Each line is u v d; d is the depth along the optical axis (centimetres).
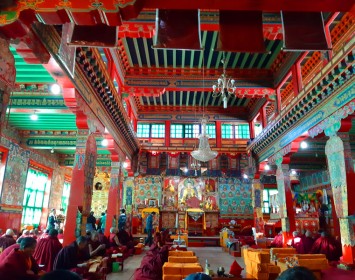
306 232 1340
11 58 575
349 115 995
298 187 2541
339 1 520
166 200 2239
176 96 2116
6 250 612
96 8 512
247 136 2344
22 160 1505
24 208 1584
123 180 2208
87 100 1000
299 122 1372
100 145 1820
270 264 778
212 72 1744
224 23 588
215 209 2216
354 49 866
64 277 178
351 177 997
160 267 782
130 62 1683
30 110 1088
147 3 529
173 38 568
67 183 2209
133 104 2089
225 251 1625
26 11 527
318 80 1088
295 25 578
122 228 1577
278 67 1633
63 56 766
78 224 923
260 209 2036
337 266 967
